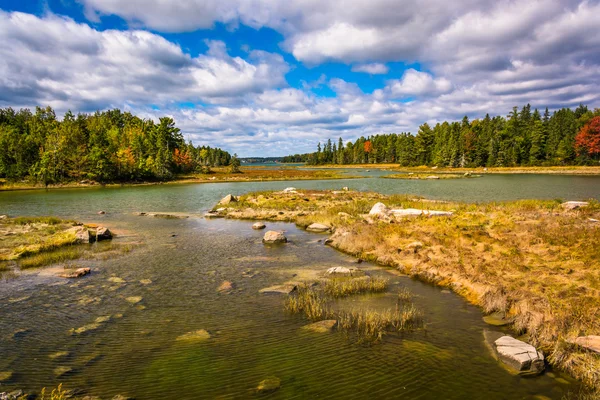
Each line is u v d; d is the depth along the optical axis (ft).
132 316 31.78
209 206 130.31
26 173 248.93
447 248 49.60
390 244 55.67
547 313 28.45
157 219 97.96
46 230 73.05
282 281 42.11
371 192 147.23
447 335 27.63
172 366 23.04
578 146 317.22
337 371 22.36
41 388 20.59
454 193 148.56
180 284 41.14
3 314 32.40
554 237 47.47
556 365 23.09
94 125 342.85
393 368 22.71
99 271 46.91
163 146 329.31
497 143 356.18
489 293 33.76
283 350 25.18
